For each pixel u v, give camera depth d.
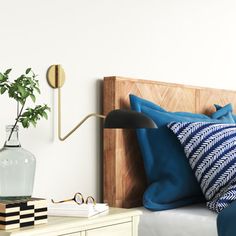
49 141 2.43
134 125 2.12
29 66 2.34
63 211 2.06
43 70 2.40
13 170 1.89
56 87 2.43
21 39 2.31
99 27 2.70
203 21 3.48
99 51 2.69
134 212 2.20
